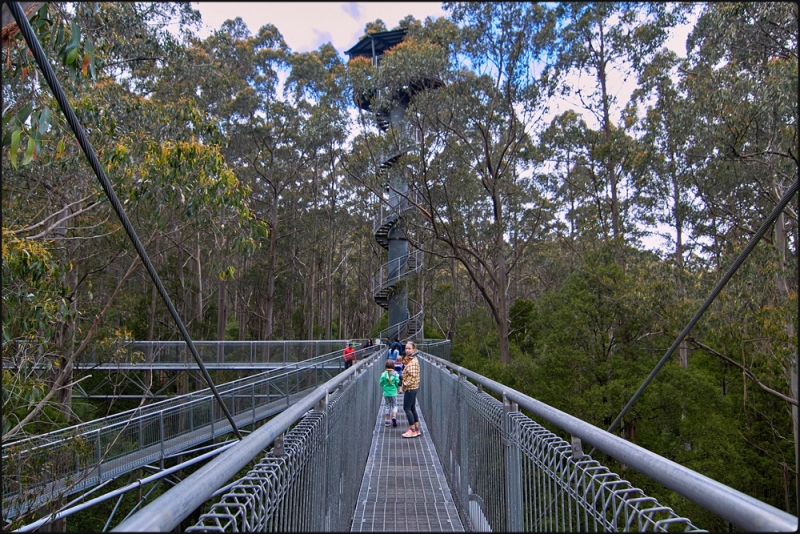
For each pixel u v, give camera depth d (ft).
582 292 52.70
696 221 62.85
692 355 73.51
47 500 21.56
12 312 18.65
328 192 107.65
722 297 42.68
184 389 70.18
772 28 39.32
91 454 28.99
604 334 53.01
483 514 11.74
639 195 72.23
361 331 148.05
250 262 110.01
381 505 15.53
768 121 41.73
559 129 73.97
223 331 85.76
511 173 71.77
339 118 73.77
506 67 57.41
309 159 86.12
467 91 59.62
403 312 72.95
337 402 11.82
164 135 29.63
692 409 47.26
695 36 47.19
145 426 35.53
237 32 76.48
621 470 39.17
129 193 25.40
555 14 51.21
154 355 64.85
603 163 71.56
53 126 21.88
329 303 109.29
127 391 66.39
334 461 11.18
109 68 36.32
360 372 18.67
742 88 40.37
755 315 41.45
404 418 31.42
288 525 6.90
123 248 42.98
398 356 39.75
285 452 7.19
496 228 67.10
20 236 25.63
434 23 63.41
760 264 42.34
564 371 51.34
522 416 9.36
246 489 5.62
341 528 12.25
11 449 20.39
